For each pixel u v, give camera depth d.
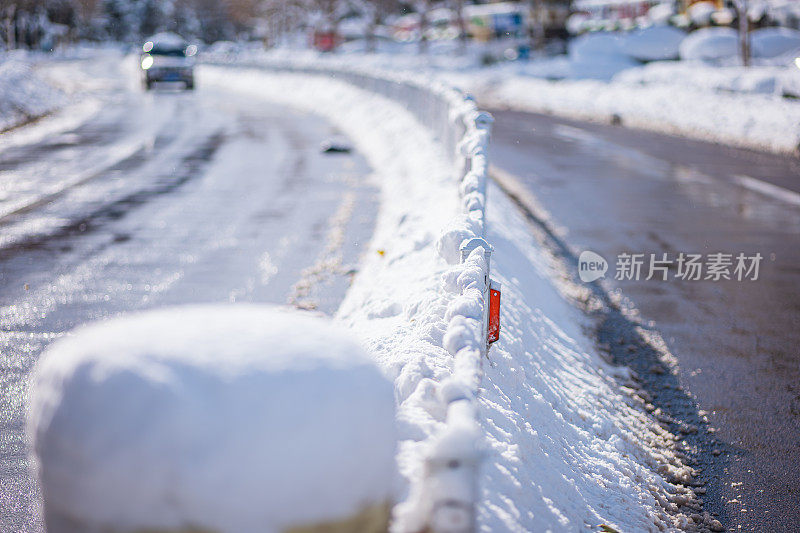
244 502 2.84
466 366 4.08
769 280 11.51
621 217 15.15
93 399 2.90
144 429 2.82
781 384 8.17
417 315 7.29
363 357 3.32
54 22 125.56
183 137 27.78
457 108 15.32
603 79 49.47
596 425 6.79
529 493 4.68
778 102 28.64
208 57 79.31
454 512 3.02
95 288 10.75
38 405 3.09
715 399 7.84
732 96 31.06
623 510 5.50
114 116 34.97
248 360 3.01
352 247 12.79
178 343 3.05
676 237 13.77
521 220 14.18
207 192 17.78
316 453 2.94
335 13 103.50
